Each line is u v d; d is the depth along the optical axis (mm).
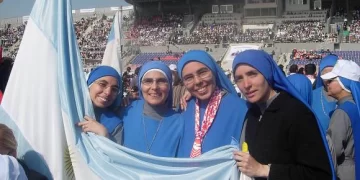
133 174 1621
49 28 1694
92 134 1677
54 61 1684
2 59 2410
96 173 1646
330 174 1370
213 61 1847
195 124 1816
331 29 23469
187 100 1940
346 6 25906
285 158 1405
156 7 29094
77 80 1720
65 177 1656
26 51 1685
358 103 2039
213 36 24547
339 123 1997
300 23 24750
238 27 25578
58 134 1658
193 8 28562
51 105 1664
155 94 1823
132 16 29547
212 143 1748
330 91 2186
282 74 1505
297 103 1434
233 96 1836
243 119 1706
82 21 30609
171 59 21297
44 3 1714
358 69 2172
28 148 1644
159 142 1811
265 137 1445
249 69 1501
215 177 1563
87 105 1734
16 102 1666
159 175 1609
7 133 1468
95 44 26219
